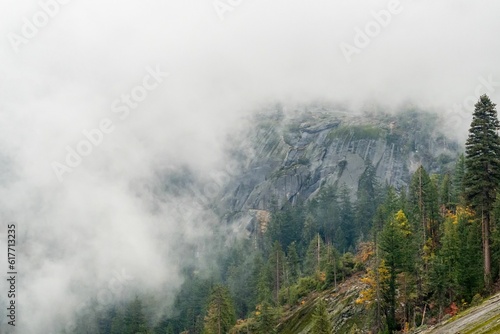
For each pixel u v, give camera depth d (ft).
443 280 189.26
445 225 229.04
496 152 184.85
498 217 190.39
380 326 203.82
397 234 208.64
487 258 182.19
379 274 208.03
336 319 246.27
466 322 126.62
